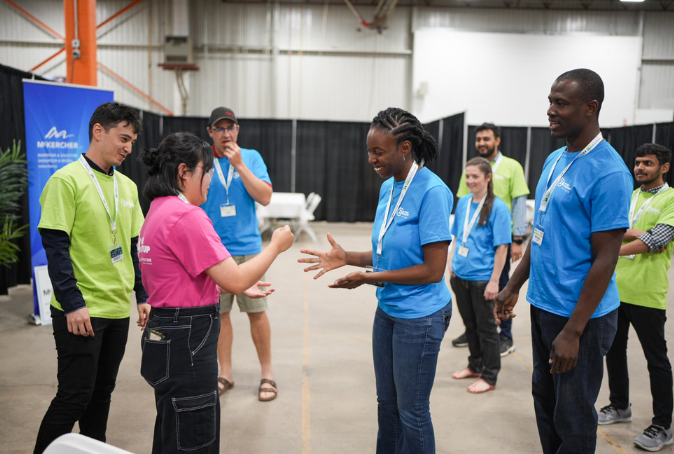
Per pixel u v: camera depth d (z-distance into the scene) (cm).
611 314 158
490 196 292
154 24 1198
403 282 162
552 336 161
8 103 490
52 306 181
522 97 1227
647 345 237
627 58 1220
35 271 414
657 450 232
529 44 1215
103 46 1201
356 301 510
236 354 357
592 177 149
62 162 424
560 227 157
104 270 190
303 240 891
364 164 1148
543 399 175
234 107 1240
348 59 1241
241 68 1230
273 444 239
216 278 145
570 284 155
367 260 186
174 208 147
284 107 1247
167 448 150
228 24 1216
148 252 148
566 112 150
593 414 159
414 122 161
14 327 407
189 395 148
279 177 1136
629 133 916
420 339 166
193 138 154
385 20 1231
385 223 174
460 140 817
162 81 1216
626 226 145
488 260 294
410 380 168
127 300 198
